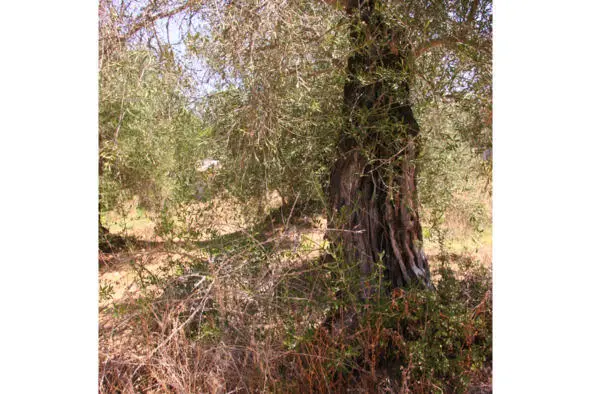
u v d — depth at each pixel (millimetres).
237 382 2338
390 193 2695
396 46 2664
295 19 2664
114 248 3424
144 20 2840
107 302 2752
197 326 2676
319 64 3072
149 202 4898
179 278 2516
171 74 2963
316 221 3445
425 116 2789
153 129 4367
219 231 3234
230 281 2422
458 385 2301
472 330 2580
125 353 2387
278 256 2537
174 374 2146
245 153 3070
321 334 2465
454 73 2480
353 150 2811
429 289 2906
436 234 3240
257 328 2449
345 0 2807
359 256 2926
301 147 3277
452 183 3277
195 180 3725
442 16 2471
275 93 2734
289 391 2309
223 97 3129
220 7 2645
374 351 2484
